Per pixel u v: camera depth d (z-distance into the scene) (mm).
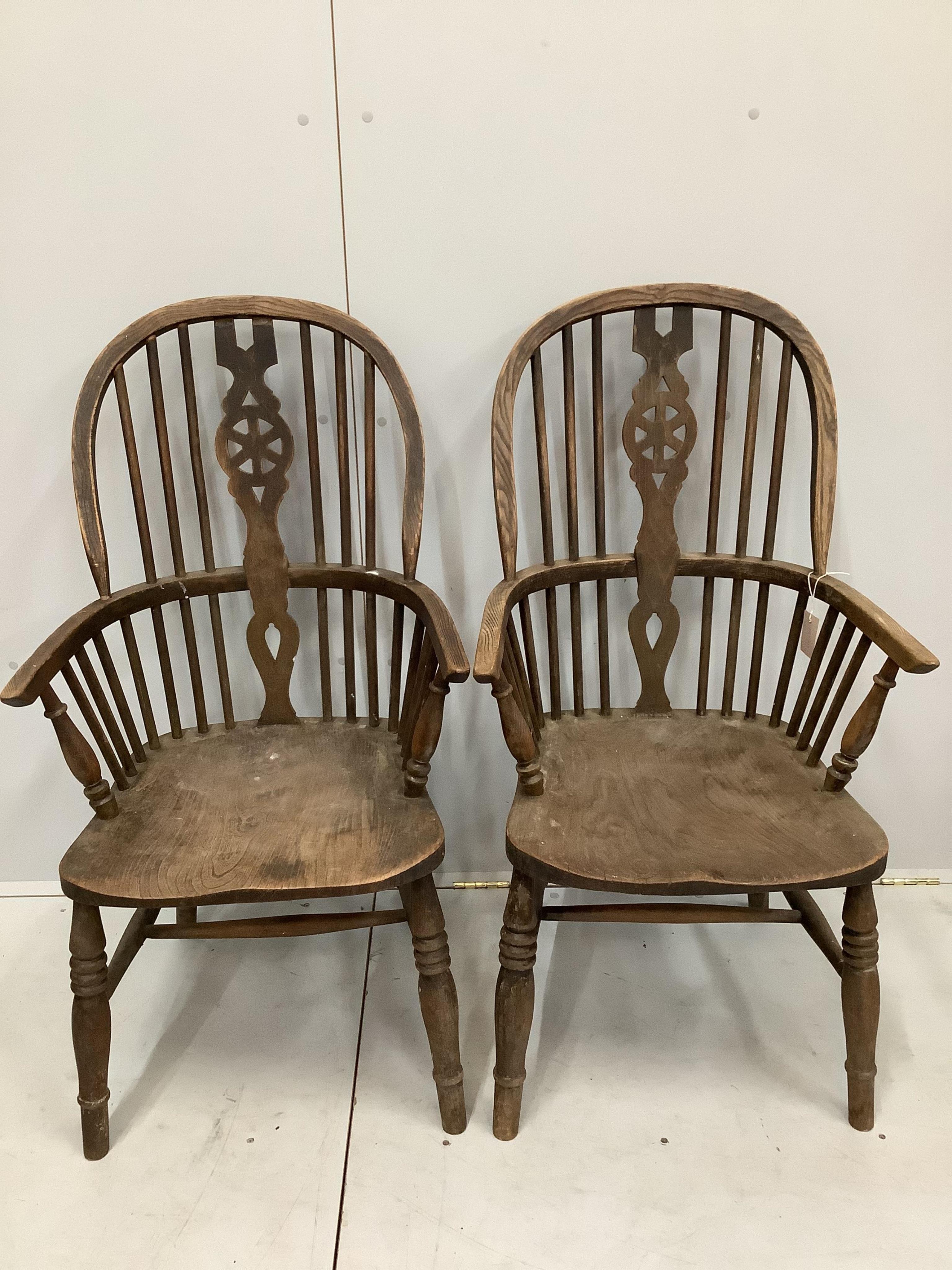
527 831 977
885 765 1442
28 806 1461
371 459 1157
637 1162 1039
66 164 1156
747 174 1171
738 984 1309
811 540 1246
